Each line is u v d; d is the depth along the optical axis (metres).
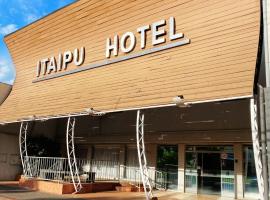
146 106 13.82
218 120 18.00
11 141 23.55
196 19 13.58
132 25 16.02
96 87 16.78
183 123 19.50
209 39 12.90
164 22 14.60
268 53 11.37
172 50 14.06
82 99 17.08
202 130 18.53
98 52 17.48
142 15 15.63
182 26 13.99
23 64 22.84
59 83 19.23
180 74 13.30
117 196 16.30
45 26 20.66
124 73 15.72
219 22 12.78
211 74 12.28
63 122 26.23
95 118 24.61
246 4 12.19
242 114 17.12
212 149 18.38
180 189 19.03
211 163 18.25
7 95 24.14
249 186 16.64
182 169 19.22
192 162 19.00
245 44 11.76
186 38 13.66
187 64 13.25
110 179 22.09
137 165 21.64
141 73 14.93
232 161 17.44
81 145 25.56
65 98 18.19
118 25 16.70
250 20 11.92
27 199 14.51
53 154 25.20
